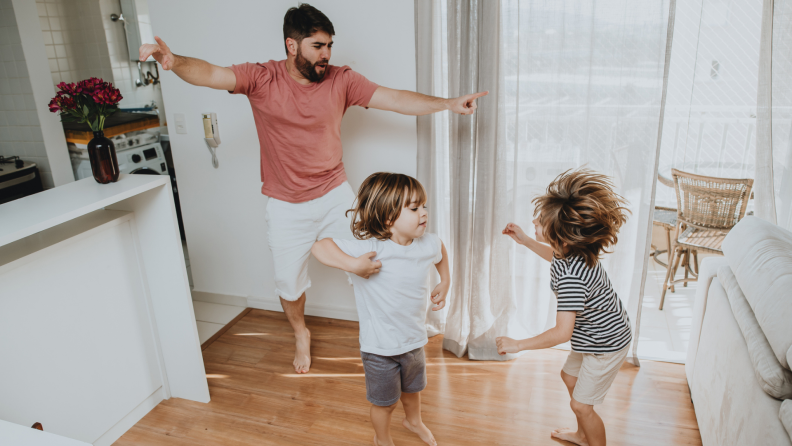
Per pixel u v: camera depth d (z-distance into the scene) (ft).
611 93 6.48
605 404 6.56
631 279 7.07
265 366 7.64
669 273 9.21
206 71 5.96
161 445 6.10
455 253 7.47
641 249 6.87
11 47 10.30
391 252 4.87
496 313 7.57
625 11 6.13
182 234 13.32
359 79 6.66
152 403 6.76
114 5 12.98
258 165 8.50
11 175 10.11
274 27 7.73
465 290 7.52
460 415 6.46
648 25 6.10
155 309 6.60
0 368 4.82
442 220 7.90
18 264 4.86
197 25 8.05
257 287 9.36
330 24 6.06
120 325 6.14
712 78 12.05
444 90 7.30
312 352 7.97
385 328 5.05
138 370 6.47
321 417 6.51
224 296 9.61
